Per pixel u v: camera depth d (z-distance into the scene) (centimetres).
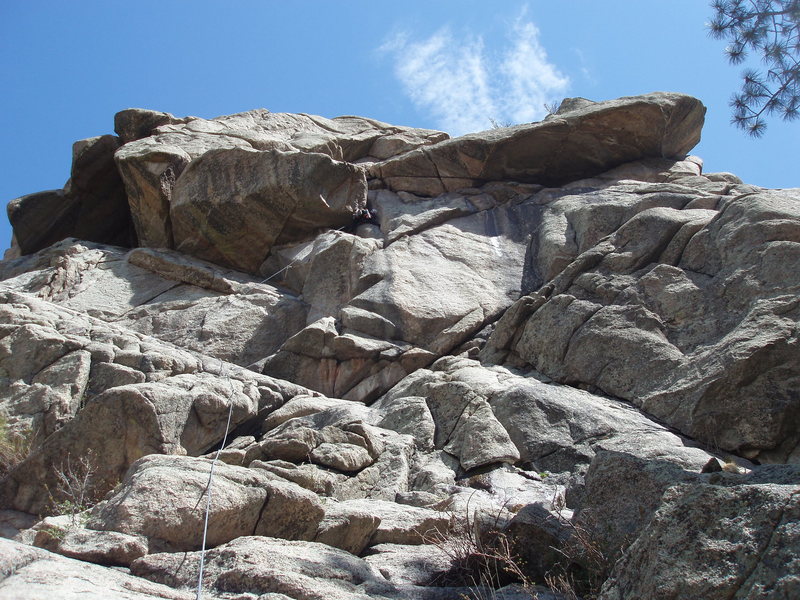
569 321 1021
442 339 1138
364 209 1404
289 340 1139
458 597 459
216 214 1363
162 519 491
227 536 510
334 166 1368
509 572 501
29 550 418
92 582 392
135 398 810
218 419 877
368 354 1112
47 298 1297
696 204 1163
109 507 511
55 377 949
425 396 945
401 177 1474
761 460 822
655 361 931
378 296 1184
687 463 660
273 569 428
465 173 1460
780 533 349
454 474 808
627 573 390
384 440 844
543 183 1491
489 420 862
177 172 1421
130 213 1619
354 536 551
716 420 841
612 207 1216
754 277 948
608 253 1084
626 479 491
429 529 577
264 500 526
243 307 1239
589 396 932
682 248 1048
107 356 987
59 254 1420
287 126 1681
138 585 407
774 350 849
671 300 984
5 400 920
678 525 380
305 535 535
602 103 1456
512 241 1312
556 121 1418
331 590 419
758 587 337
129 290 1322
